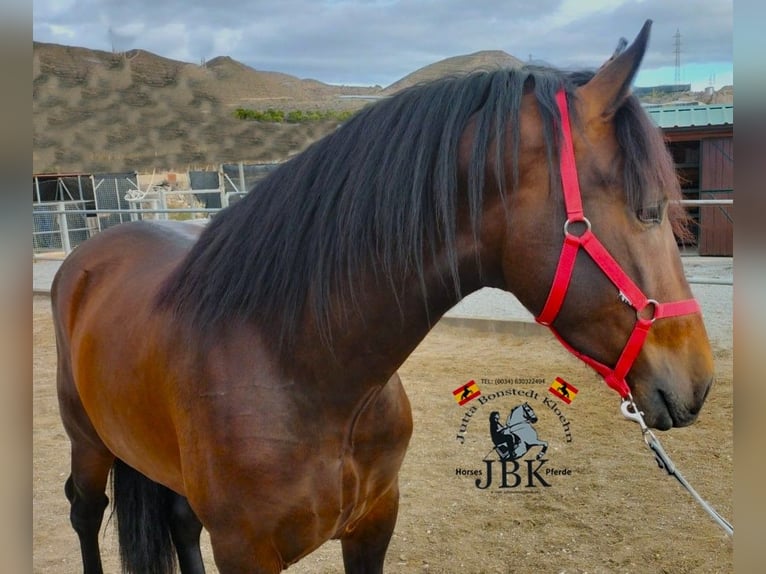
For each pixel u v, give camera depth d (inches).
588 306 48.7
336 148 56.7
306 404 56.1
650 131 48.9
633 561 107.5
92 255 90.6
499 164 50.1
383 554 70.2
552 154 48.8
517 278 50.4
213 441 56.7
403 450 64.2
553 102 49.8
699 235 420.5
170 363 61.5
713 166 415.8
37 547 115.6
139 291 74.7
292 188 58.0
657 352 48.6
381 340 55.4
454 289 53.5
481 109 52.0
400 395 63.9
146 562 85.7
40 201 534.0
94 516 92.3
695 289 289.1
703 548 110.2
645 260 48.2
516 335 233.3
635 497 127.0
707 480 131.2
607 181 48.3
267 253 57.7
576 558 109.0
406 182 52.3
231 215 62.7
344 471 58.3
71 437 89.6
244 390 55.9
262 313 57.0
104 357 73.2
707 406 165.8
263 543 57.2
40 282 343.3
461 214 52.0
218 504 57.2
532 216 49.2
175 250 82.0
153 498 86.1
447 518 122.4
